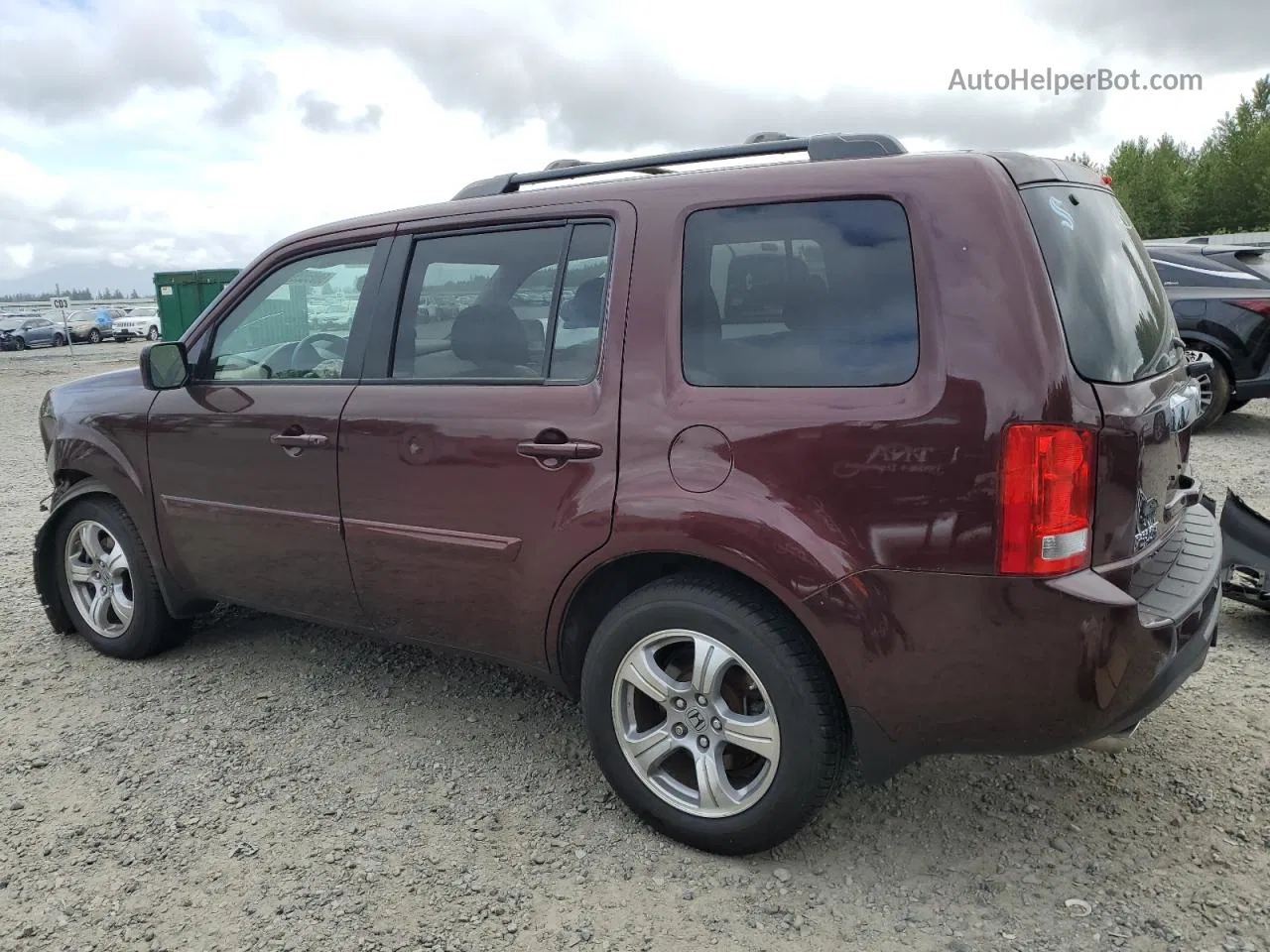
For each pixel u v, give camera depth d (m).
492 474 2.93
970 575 2.25
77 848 2.85
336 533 3.37
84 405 4.16
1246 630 4.22
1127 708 2.29
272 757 3.37
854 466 2.35
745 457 2.49
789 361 2.50
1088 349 2.29
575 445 2.75
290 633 4.54
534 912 2.52
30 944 2.45
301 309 3.56
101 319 43.16
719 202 2.67
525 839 2.85
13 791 3.17
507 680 3.95
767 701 2.53
